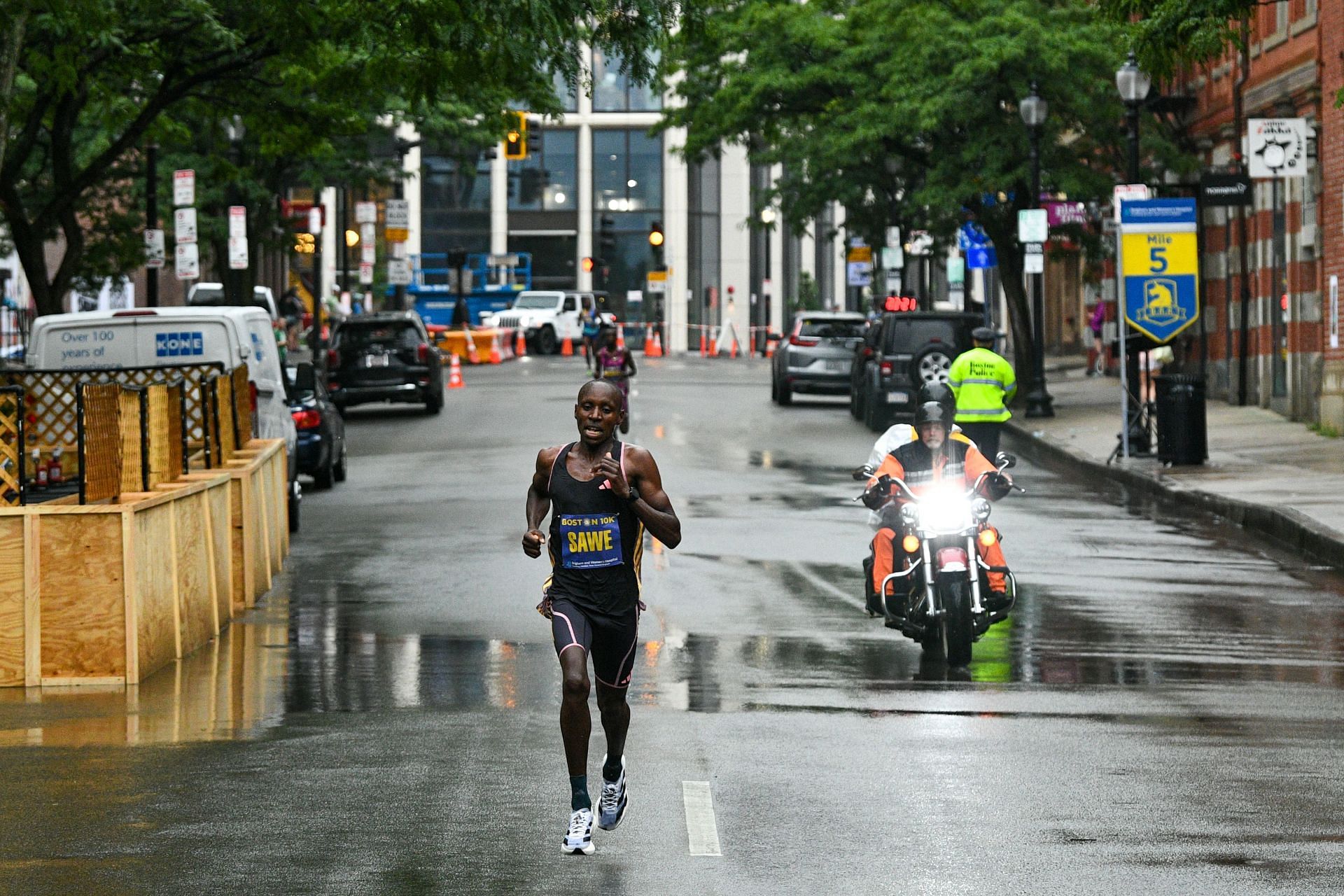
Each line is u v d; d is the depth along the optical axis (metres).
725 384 171.75
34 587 42.41
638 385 169.12
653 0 69.00
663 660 44.53
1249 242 127.69
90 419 43.25
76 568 42.53
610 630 28.28
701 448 106.62
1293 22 115.94
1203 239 137.88
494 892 25.11
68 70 87.75
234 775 32.16
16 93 93.25
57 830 28.38
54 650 42.44
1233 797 30.59
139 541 43.31
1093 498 83.69
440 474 94.44
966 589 43.75
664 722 37.00
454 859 26.78
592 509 28.34
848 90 141.62
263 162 150.62
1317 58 110.00
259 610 53.94
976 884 25.52
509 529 72.19
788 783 31.62
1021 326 140.25
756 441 111.44
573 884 25.52
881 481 45.53
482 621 51.16
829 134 137.25
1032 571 61.03
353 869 26.20
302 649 46.94
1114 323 168.25
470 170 165.00
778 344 145.50
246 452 60.91
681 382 174.88
